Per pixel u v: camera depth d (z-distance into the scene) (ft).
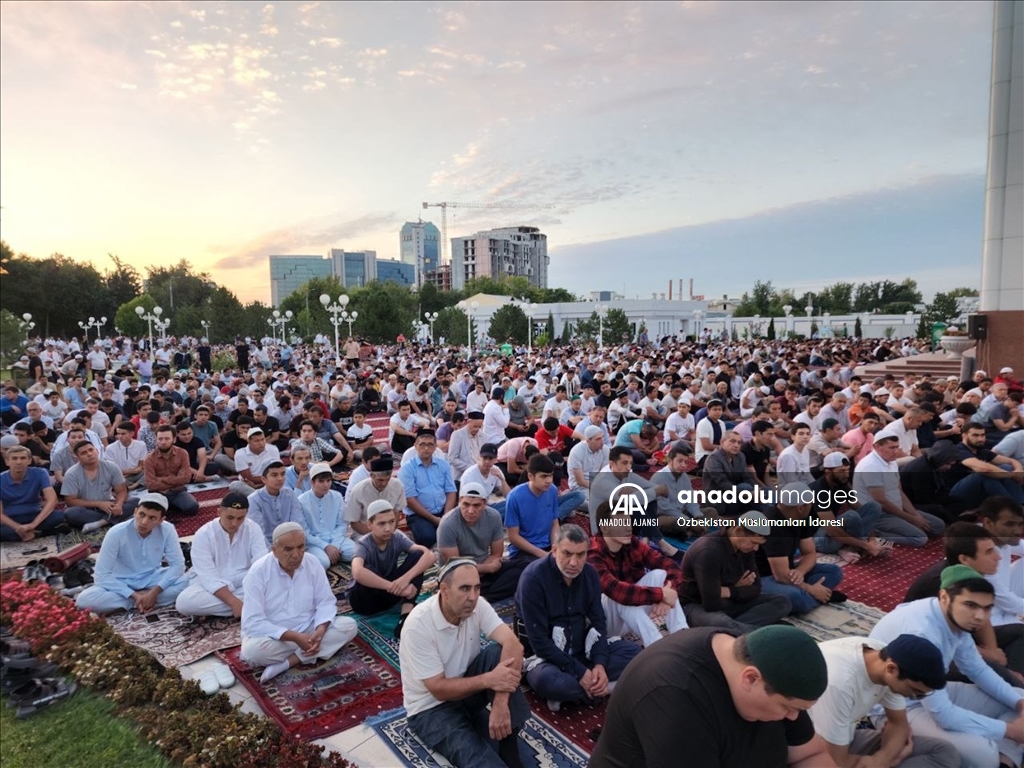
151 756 10.23
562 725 11.53
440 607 10.56
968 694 10.37
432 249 607.37
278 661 13.21
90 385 45.78
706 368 56.39
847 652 8.85
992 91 48.52
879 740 9.32
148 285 216.95
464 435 27.17
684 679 6.49
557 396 36.96
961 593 9.75
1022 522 12.70
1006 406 28.40
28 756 10.12
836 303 192.95
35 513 21.04
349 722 11.52
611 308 163.32
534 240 484.74
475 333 155.53
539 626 12.08
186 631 15.02
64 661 12.67
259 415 31.09
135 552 16.33
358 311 140.56
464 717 10.73
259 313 155.94
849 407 31.37
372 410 51.96
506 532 17.90
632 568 14.37
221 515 16.17
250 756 10.04
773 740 6.84
